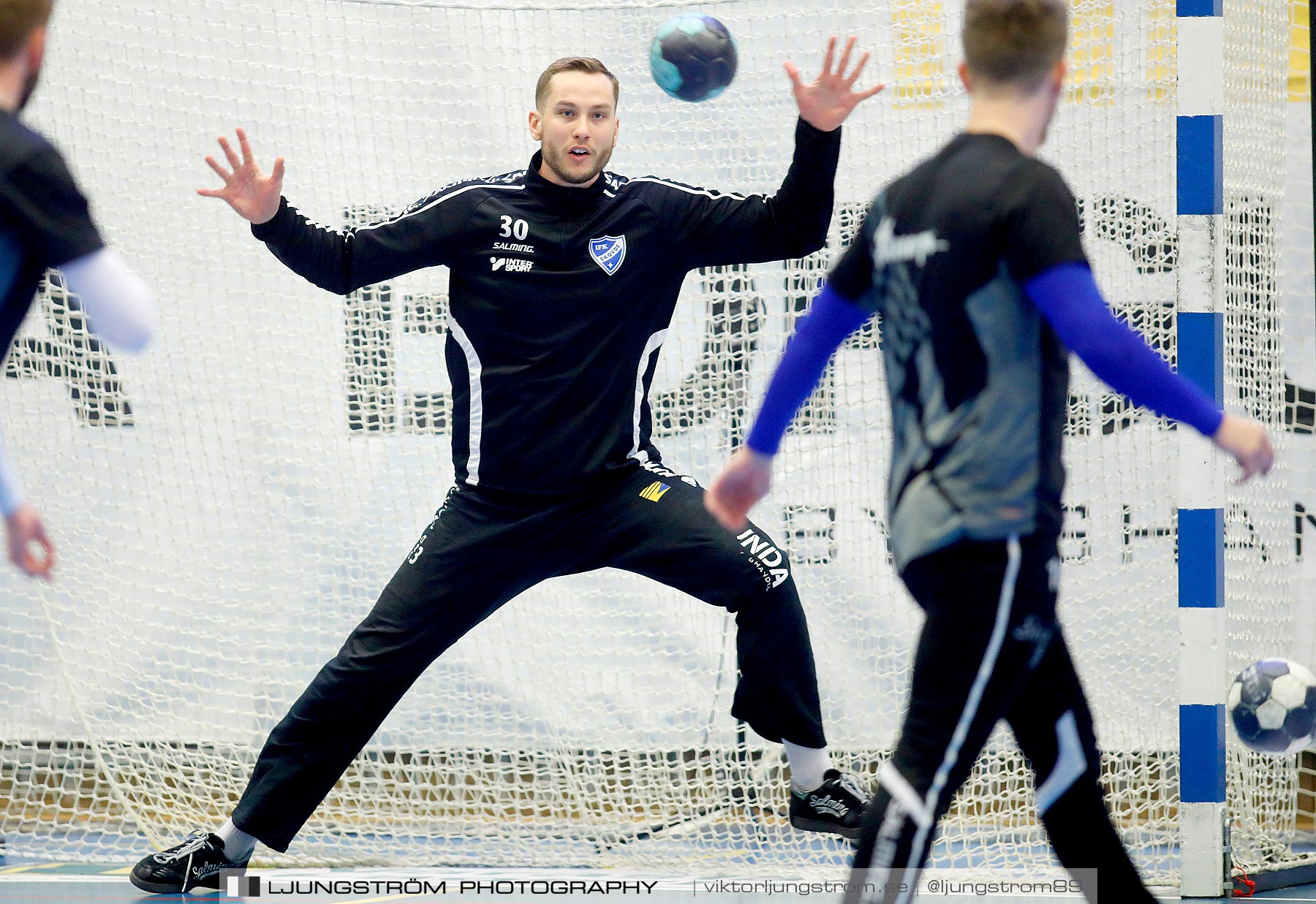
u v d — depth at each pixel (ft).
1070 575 49.42
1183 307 39.91
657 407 52.85
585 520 40.50
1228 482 45.55
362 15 55.83
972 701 23.30
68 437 53.83
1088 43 46.83
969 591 23.24
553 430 39.96
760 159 53.42
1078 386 48.98
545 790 54.19
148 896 41.39
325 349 55.21
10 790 55.16
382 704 40.16
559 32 55.47
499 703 54.90
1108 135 46.60
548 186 39.73
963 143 24.53
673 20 39.81
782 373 25.93
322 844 48.60
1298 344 52.37
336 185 56.18
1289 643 48.19
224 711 55.01
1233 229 44.73
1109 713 49.29
